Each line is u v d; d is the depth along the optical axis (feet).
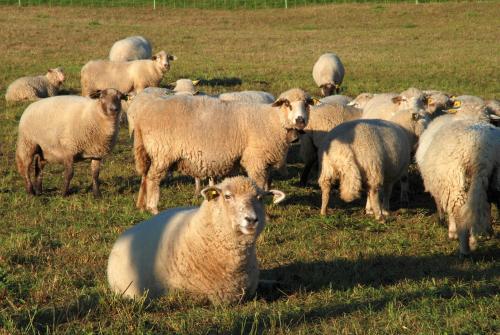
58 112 45.03
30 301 25.21
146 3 191.31
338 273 28.86
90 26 149.69
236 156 39.78
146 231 25.96
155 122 39.11
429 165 31.96
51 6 180.24
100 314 23.53
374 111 49.32
